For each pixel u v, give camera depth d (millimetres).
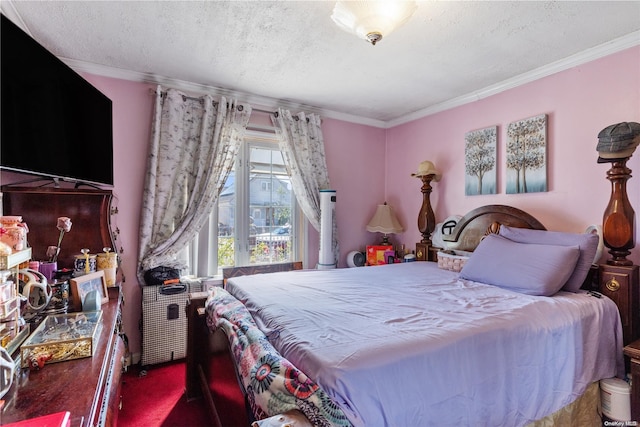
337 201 3629
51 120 1663
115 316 1426
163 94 2668
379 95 3053
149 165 2592
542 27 1892
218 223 3049
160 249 2607
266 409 892
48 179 1890
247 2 1684
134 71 2543
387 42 2076
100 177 2137
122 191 2568
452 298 1752
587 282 2033
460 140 3102
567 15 1767
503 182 2725
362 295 1807
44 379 867
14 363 844
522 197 2582
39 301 1300
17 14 1761
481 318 1396
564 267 1862
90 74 2441
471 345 1211
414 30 1929
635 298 1803
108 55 2275
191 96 2811
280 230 3396
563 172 2330
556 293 1857
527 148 2531
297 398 853
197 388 2070
